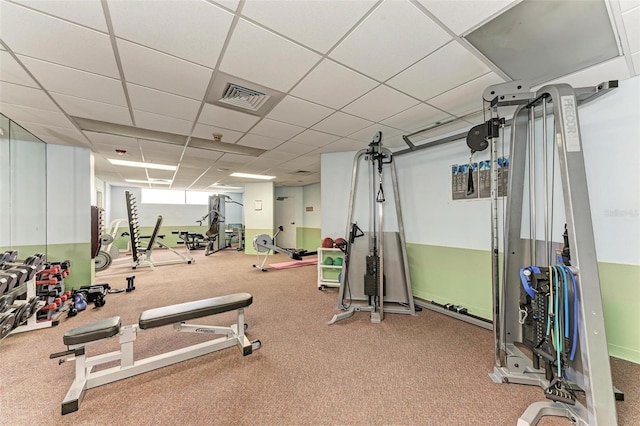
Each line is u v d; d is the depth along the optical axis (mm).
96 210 4348
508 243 2258
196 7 1346
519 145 2227
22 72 1964
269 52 1743
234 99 2453
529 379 1834
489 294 2984
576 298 1527
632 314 2062
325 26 1503
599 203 2215
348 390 1790
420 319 3092
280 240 9508
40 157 3648
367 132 3428
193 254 8633
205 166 5605
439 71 1998
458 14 1422
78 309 3234
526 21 1472
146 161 5070
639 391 1739
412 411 1596
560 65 1912
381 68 1952
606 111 2166
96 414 1564
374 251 3314
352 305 3508
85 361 1793
